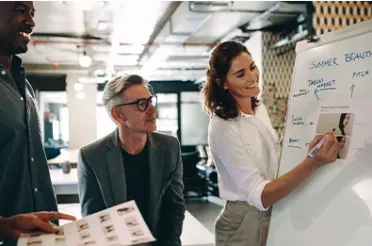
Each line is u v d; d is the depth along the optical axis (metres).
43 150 1.46
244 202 1.66
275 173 1.67
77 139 10.14
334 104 1.32
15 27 1.29
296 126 1.49
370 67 1.23
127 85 1.56
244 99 1.68
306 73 1.50
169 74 10.60
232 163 1.58
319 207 1.32
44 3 4.91
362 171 1.18
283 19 5.79
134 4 3.94
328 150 1.27
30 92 1.46
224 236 1.73
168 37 6.29
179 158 1.76
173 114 11.80
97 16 5.60
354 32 1.31
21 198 1.30
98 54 8.28
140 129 1.56
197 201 7.91
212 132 1.66
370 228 1.13
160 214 1.70
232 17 5.67
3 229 1.08
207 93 1.73
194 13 4.81
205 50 8.25
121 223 1.07
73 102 10.16
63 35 6.81
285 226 1.46
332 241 1.25
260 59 6.44
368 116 1.20
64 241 1.01
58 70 9.73
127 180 1.62
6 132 1.25
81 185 1.65
